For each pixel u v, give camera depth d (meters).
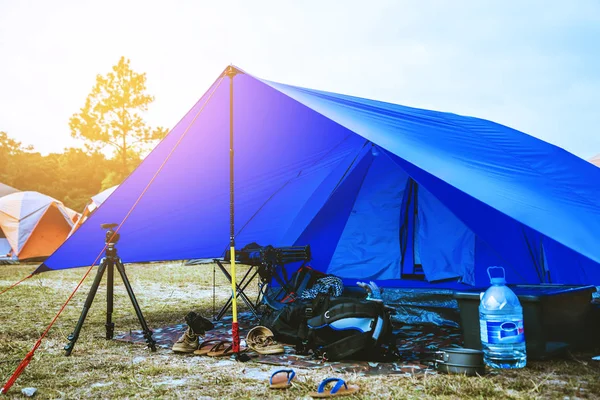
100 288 8.35
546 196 3.64
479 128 5.50
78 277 10.30
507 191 3.41
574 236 3.07
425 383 2.79
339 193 6.07
